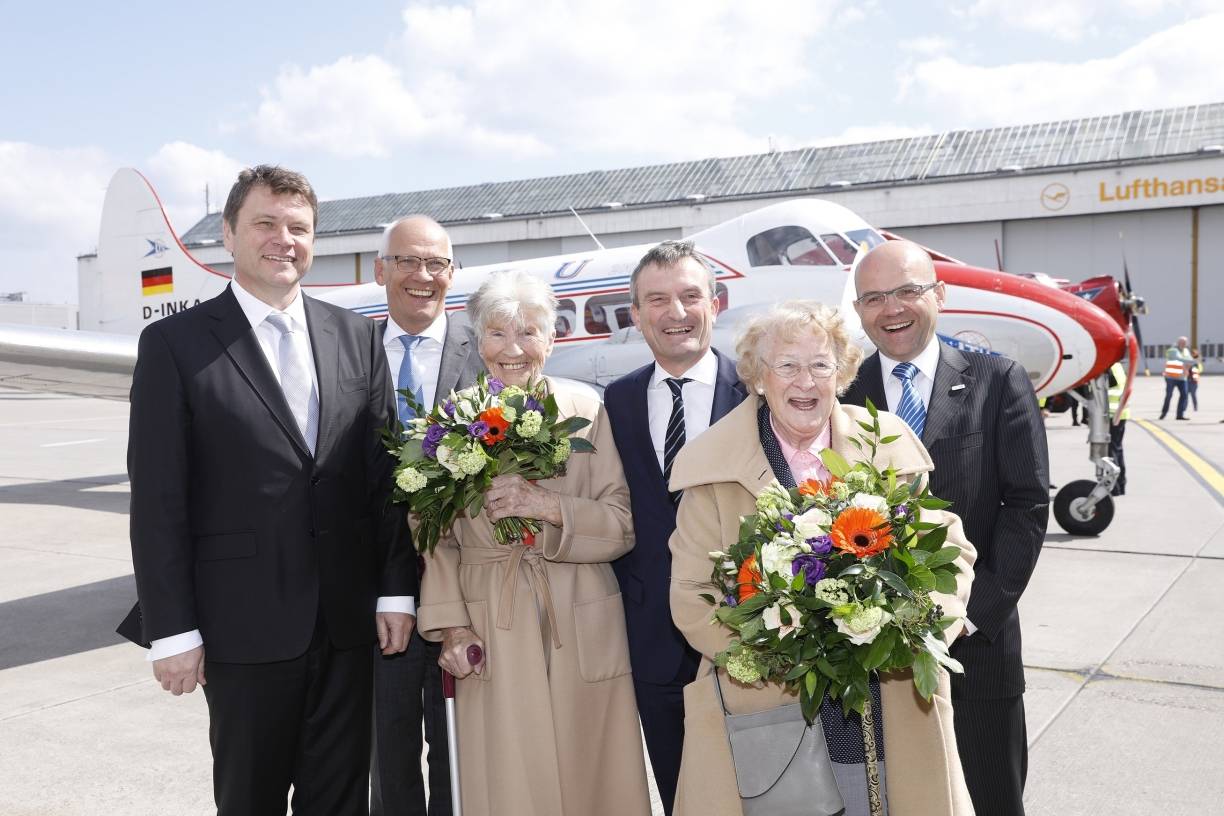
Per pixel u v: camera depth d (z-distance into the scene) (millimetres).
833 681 1505
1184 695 3641
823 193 31047
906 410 2143
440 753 2428
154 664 1844
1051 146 30797
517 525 2047
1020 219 29719
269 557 1918
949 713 1730
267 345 2020
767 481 1795
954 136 32500
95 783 3098
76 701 3891
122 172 11016
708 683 1798
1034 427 2029
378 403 2141
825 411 1780
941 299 2227
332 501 1998
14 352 5797
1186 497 8305
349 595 2021
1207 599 4992
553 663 2074
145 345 1926
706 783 1756
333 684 2059
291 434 1957
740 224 6977
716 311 2369
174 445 1877
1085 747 3195
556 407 1986
